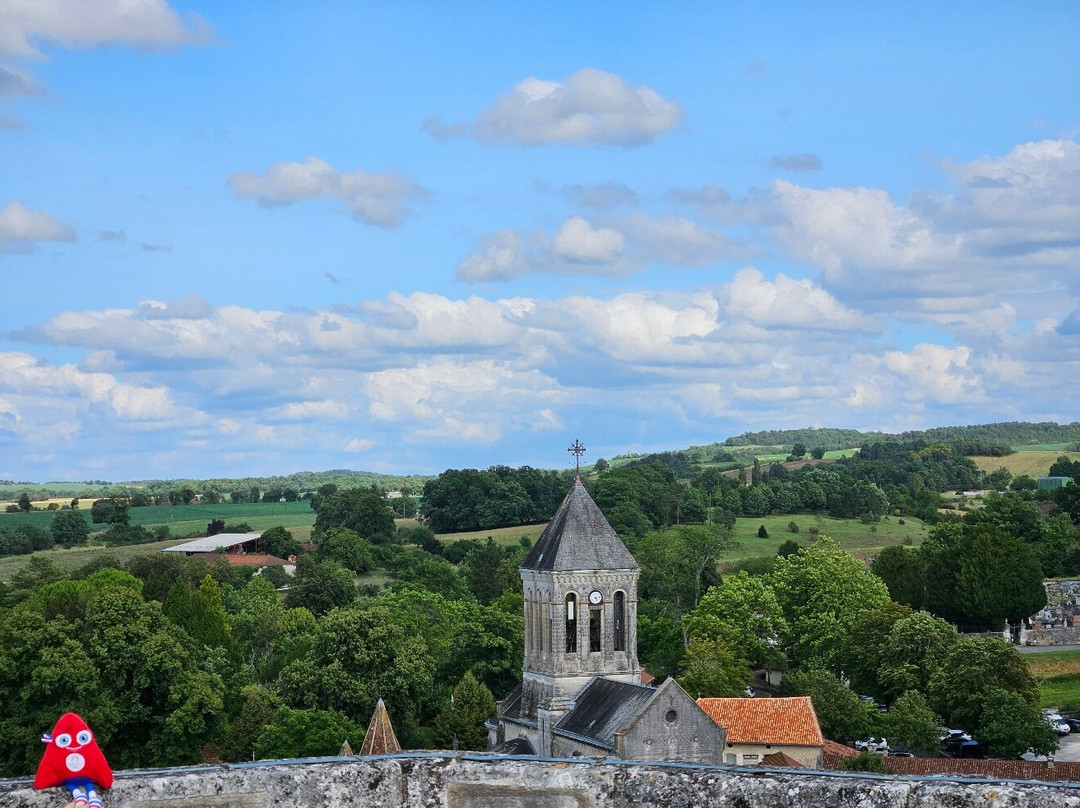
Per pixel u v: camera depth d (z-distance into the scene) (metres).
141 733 113.00
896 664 137.38
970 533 191.25
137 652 110.81
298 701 120.00
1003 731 114.56
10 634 110.38
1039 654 162.88
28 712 108.50
